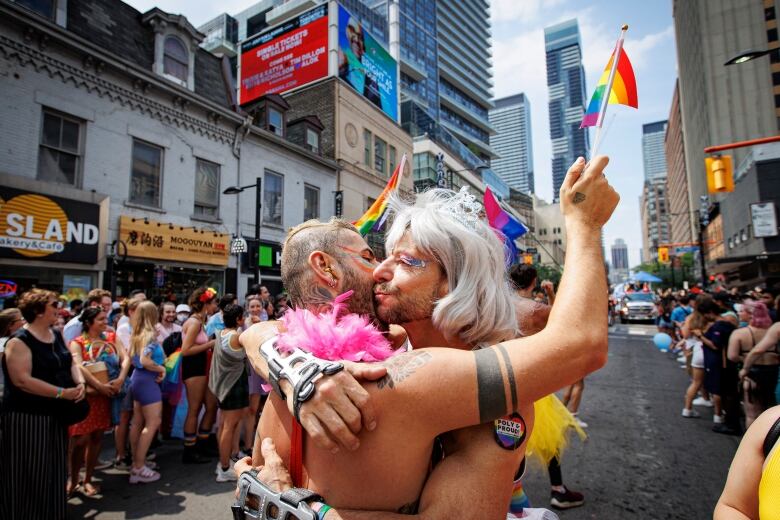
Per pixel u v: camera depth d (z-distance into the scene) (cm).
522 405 71
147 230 990
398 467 74
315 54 1827
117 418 391
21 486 273
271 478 85
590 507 338
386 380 75
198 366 445
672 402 675
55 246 827
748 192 2738
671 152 10400
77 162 891
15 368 273
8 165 782
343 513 72
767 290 973
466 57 9769
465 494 73
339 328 87
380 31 6706
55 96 849
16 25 792
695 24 5638
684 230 8388
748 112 4981
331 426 70
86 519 325
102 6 982
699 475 397
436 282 97
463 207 104
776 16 4944
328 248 104
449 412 71
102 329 380
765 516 105
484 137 9544
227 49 6178
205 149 1162
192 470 420
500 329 93
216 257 1159
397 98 2252
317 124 1652
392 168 2081
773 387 418
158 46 1071
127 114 977
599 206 88
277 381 86
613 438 501
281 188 1426
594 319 76
